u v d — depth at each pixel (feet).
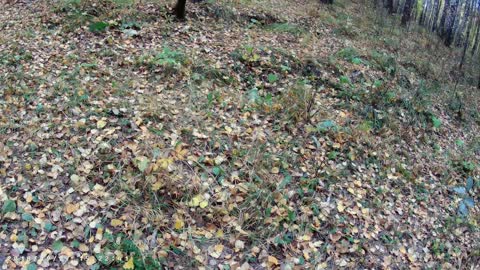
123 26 33.47
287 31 40.75
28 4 37.24
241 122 24.47
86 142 20.95
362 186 22.81
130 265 15.75
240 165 21.18
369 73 36.35
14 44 29.68
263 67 31.27
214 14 39.60
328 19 49.39
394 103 31.86
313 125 25.62
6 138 20.77
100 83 25.89
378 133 28.17
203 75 28.45
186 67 28.76
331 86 31.86
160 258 16.39
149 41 32.35
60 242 16.29
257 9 44.16
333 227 19.63
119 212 17.81
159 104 24.30
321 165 22.82
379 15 63.62
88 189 18.54
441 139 31.45
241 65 30.81
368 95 31.60
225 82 28.73
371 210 21.58
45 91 24.47
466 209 24.56
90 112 22.85
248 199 19.34
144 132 21.84
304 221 19.38
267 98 27.20
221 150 21.89
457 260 20.76
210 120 23.97
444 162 28.30
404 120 30.73
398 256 19.76
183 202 18.69
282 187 20.57
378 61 39.42
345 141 25.29
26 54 28.48
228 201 19.19
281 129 24.75
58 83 25.11
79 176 19.06
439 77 44.83
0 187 18.11
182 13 36.47
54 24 33.19
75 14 34.14
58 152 20.31
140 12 35.88
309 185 21.27
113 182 19.01
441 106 36.99
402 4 80.53
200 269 16.51
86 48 30.27
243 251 17.53
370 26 54.49
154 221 17.63
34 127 21.57
